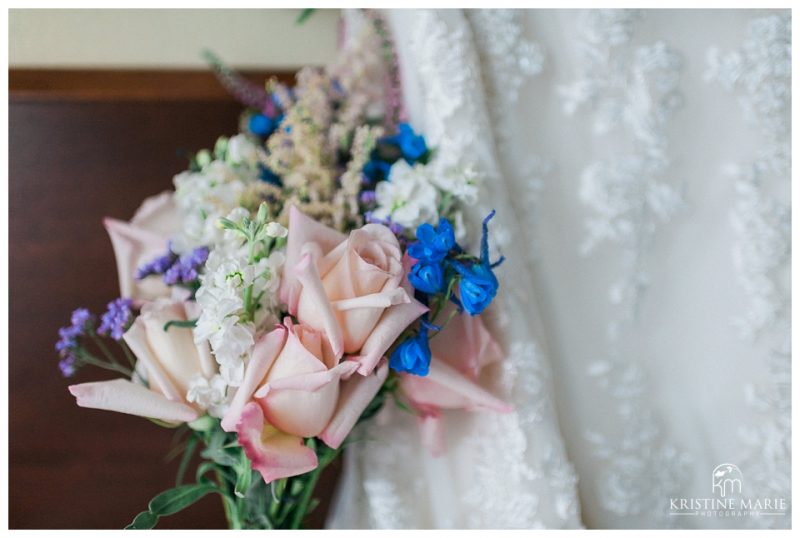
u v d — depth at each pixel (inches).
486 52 28.5
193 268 22.9
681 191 29.8
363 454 29.1
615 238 29.5
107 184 34.8
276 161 26.7
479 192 25.5
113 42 35.9
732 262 30.3
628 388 29.5
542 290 28.9
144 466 35.3
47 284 34.5
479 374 26.0
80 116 34.5
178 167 35.2
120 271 26.5
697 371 30.1
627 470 29.1
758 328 29.8
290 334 19.3
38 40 35.2
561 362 29.0
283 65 37.7
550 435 25.7
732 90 30.1
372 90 32.1
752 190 29.9
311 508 27.5
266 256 22.1
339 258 20.7
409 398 25.6
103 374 34.9
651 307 29.9
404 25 28.0
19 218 34.2
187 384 21.4
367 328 20.3
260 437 19.3
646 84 29.5
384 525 28.3
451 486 28.2
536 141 29.1
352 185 25.5
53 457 34.7
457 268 21.2
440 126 26.3
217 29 36.9
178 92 35.2
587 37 29.4
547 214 29.2
